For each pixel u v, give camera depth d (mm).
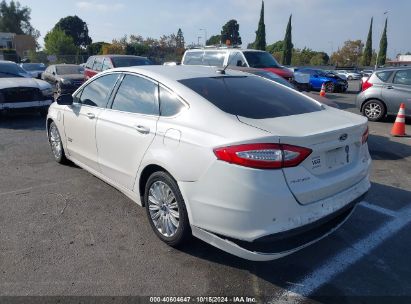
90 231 3961
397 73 10625
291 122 3258
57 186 5188
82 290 3014
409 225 4230
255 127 3029
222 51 13180
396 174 6055
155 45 59375
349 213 3533
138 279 3170
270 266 3400
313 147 2984
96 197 4836
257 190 2803
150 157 3598
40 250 3576
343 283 3186
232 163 2871
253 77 4402
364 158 3645
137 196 4023
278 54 75375
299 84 22047
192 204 3174
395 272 3354
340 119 3541
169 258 3480
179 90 3615
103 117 4426
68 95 5062
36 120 10320
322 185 3037
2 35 72500
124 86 4336
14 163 6211
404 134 9055
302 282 3191
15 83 9820
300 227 2930
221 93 3625
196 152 3123
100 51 55062
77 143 5176
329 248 3723
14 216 4273
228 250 3045
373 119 11055
